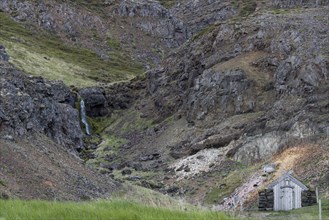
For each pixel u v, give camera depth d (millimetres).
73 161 43562
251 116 69625
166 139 76938
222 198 50062
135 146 79062
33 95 62875
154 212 17453
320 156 50000
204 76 82062
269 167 51812
